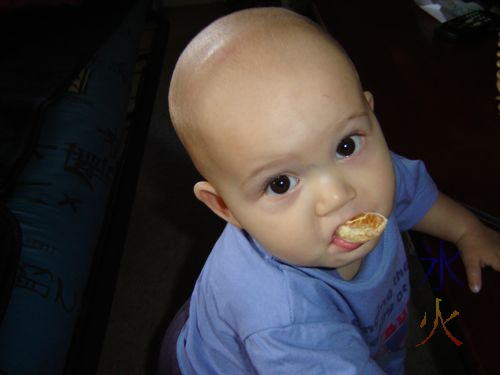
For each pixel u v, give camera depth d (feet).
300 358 1.61
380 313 2.11
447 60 2.75
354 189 1.42
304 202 1.41
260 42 1.40
